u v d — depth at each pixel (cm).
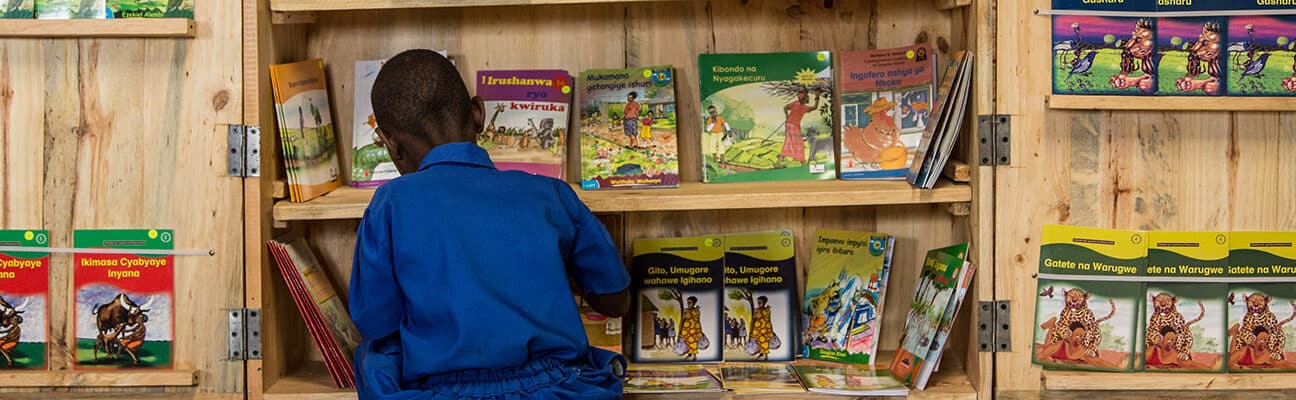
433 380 170
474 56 232
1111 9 199
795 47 232
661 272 233
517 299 168
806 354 234
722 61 228
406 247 168
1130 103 198
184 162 202
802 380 214
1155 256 205
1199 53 199
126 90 201
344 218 229
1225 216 204
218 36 200
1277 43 198
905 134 224
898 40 231
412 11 231
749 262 234
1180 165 203
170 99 201
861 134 226
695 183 228
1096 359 207
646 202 207
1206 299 205
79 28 196
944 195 208
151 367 207
